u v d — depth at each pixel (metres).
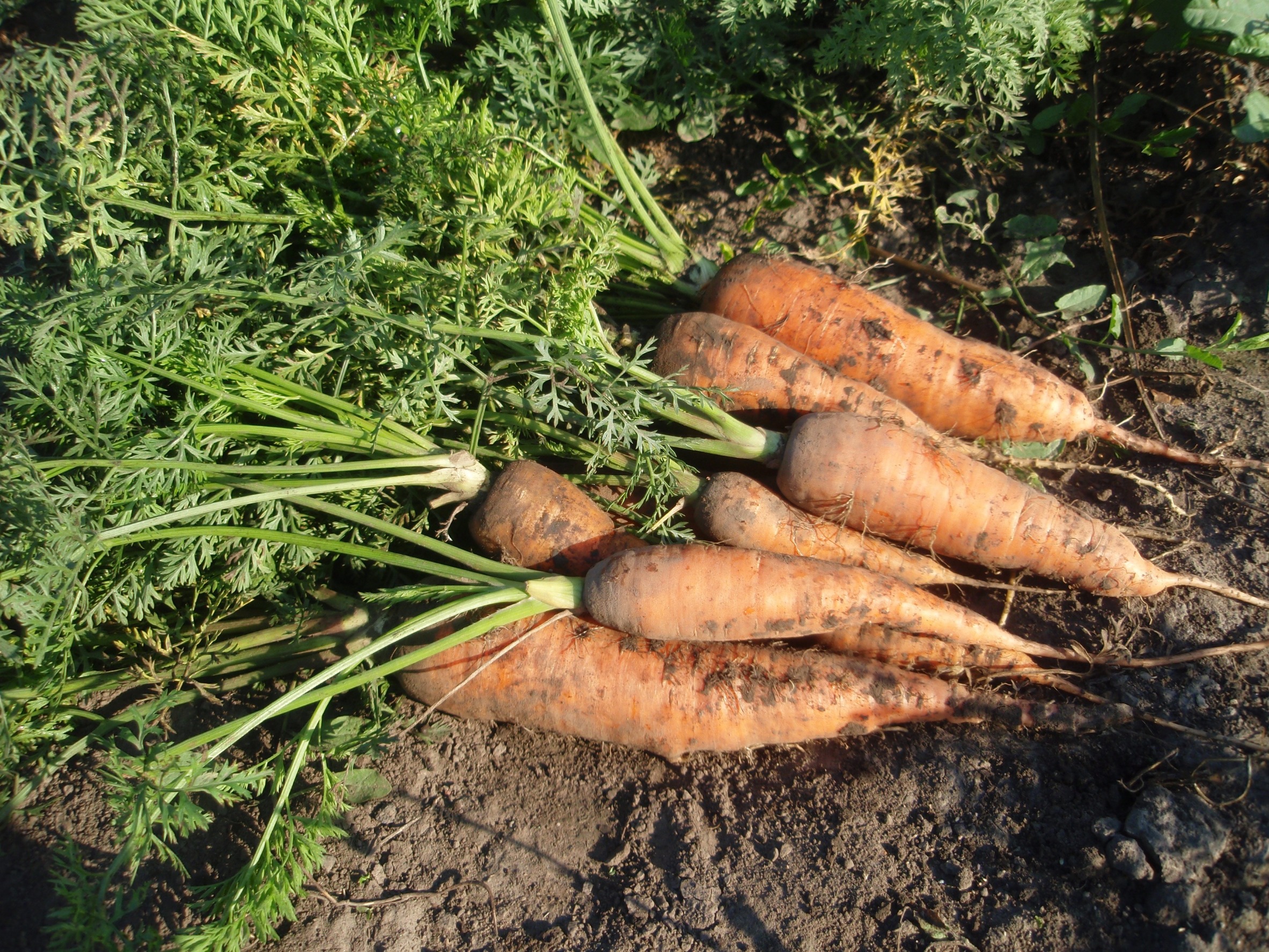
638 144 0.60
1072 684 0.43
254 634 0.46
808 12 0.53
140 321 0.42
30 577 0.39
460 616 0.45
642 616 0.42
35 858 0.43
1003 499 0.44
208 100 0.48
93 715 0.42
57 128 0.43
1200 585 0.43
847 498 0.45
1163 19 0.50
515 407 0.46
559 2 0.50
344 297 0.41
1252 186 0.51
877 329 0.48
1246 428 0.48
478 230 0.45
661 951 0.39
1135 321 0.52
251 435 0.44
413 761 0.45
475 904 0.41
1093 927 0.38
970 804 0.41
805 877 0.40
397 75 0.49
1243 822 0.38
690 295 0.53
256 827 0.43
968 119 0.53
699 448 0.46
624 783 0.44
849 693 0.43
